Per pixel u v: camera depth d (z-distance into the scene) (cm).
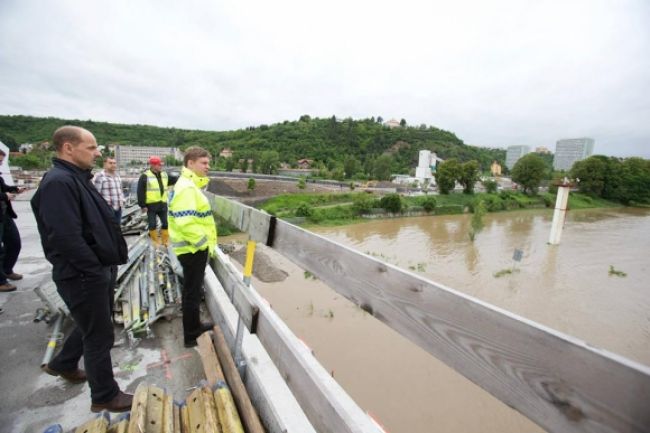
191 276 279
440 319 105
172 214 269
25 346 287
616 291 1988
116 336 305
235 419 180
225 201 374
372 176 9269
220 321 302
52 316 316
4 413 215
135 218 838
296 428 183
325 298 1614
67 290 195
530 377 81
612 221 4838
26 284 418
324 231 3559
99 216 204
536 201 6259
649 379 58
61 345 286
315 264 178
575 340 72
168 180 641
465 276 2186
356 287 146
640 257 2748
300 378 149
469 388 991
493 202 5538
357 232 3538
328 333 1303
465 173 6094
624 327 1563
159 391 206
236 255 2147
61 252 185
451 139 16050
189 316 284
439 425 852
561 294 1925
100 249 202
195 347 291
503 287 2012
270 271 1905
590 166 7175
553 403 76
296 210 4072
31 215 903
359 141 13550
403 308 120
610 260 2667
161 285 388
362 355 1158
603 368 66
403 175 11000
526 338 81
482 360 92
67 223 184
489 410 905
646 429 58
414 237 3353
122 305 336
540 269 2386
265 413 206
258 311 193
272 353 179
